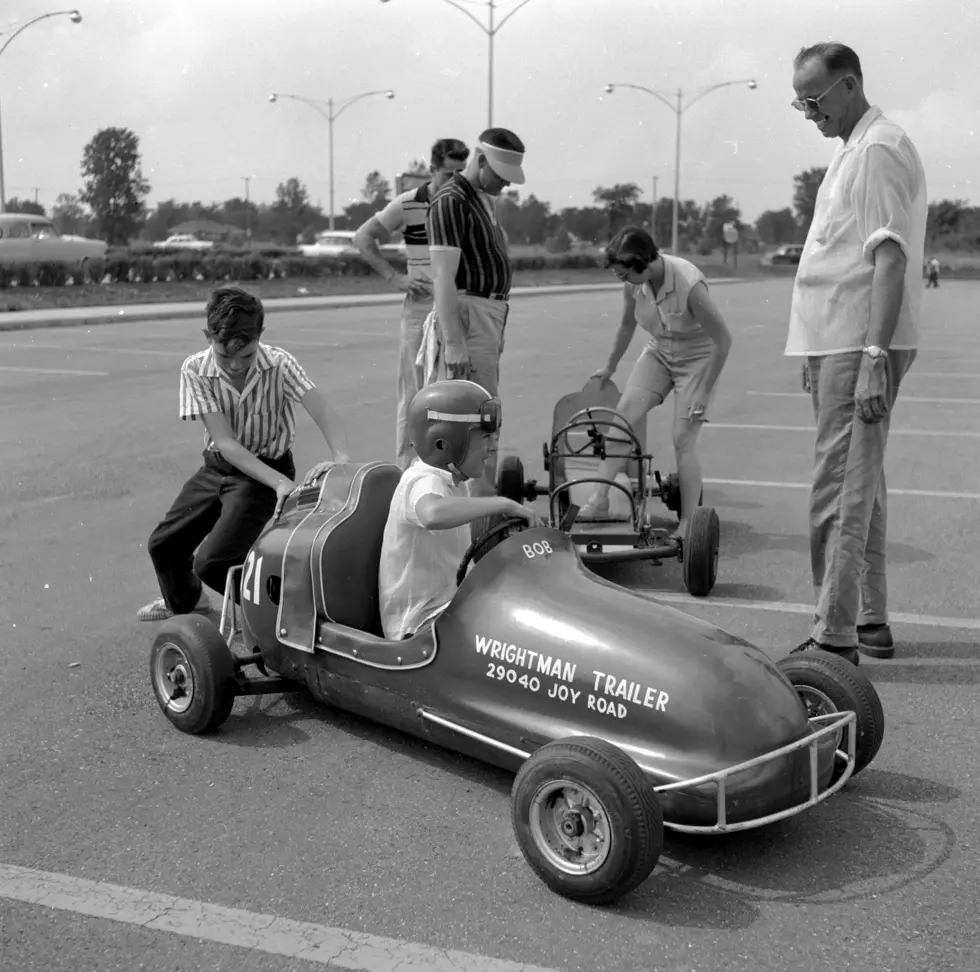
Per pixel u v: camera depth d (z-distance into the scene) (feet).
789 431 36.70
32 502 25.80
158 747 13.57
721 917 10.14
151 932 9.91
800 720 10.97
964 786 12.62
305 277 142.20
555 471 22.47
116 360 53.98
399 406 22.89
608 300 118.73
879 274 14.83
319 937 9.84
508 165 19.43
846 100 15.30
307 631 13.43
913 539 23.07
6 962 9.50
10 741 13.70
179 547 17.11
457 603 12.08
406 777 12.83
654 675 10.88
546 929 9.95
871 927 10.00
